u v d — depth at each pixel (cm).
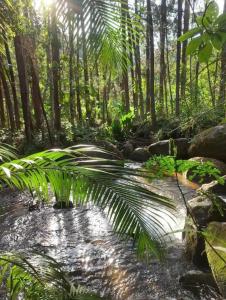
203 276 350
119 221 171
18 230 522
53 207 610
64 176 185
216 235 359
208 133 834
